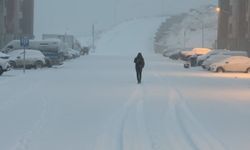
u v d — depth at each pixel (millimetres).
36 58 90438
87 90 47719
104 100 39062
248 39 145125
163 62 135125
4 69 69000
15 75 69188
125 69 90688
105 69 90125
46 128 25438
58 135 23484
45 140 22156
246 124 27641
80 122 27578
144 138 22719
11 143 21344
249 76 76875
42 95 42000
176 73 81938
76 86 52219
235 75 79312
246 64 86875
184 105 36500
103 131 24672
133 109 33562
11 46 106812
